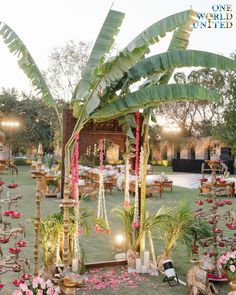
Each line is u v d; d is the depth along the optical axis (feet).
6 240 13.32
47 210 32.99
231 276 14.24
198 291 14.46
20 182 57.41
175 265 18.49
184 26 17.25
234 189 45.42
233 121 72.95
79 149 17.70
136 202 18.34
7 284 14.97
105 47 14.46
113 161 94.43
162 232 24.85
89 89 15.31
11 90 104.17
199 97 13.96
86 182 45.65
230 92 72.69
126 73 15.31
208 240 17.17
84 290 15.10
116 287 15.48
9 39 15.44
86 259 19.21
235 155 79.66
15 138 100.12
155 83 17.58
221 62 13.53
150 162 118.32
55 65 73.97
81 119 15.74
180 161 95.86
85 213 17.40
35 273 12.81
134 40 14.38
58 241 16.01
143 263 17.83
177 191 50.01
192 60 13.75
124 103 14.65
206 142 105.09
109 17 14.51
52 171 43.11
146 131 18.61
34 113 101.76
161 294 14.79
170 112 113.19
